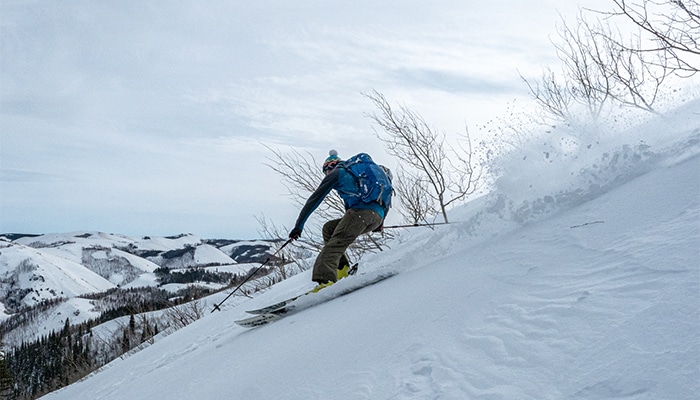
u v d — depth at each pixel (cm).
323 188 453
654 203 260
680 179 275
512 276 249
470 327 211
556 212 333
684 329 146
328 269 454
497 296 231
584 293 197
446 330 219
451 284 278
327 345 274
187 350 626
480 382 169
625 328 161
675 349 140
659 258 197
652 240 217
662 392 128
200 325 835
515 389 157
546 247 270
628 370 141
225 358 381
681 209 238
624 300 179
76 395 781
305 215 452
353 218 460
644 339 151
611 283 196
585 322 176
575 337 170
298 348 297
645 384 133
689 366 132
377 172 468
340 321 316
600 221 271
